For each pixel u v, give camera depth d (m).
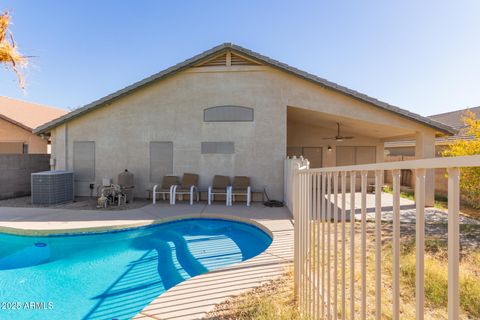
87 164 10.67
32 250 5.96
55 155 10.75
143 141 10.46
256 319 2.58
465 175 7.41
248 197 9.10
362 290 1.59
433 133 9.14
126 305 3.79
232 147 10.14
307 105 9.84
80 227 6.35
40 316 3.50
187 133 10.30
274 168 9.98
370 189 11.57
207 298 3.04
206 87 10.27
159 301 2.97
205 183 10.22
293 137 14.53
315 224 2.53
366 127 11.11
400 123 9.33
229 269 3.88
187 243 6.30
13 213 7.82
